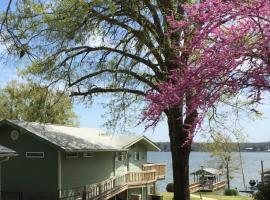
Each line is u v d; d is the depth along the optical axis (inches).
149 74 868.0
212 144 930.7
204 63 251.4
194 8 267.1
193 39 268.4
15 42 378.0
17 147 1085.8
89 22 832.3
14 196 1072.2
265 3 242.5
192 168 4146.2
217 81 253.9
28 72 840.3
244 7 247.0
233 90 252.4
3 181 1090.1
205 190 2486.5
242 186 3038.9
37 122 1043.3
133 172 1357.0
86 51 873.5
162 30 802.8
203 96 257.8
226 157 2541.8
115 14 826.2
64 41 835.4
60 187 1044.5
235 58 247.6
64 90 891.4
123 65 914.1
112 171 1334.9
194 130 276.4
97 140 1293.1
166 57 704.4
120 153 1398.9
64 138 1129.4
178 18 362.6
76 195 1072.2
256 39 253.1
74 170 1113.4
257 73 247.8
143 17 836.0
